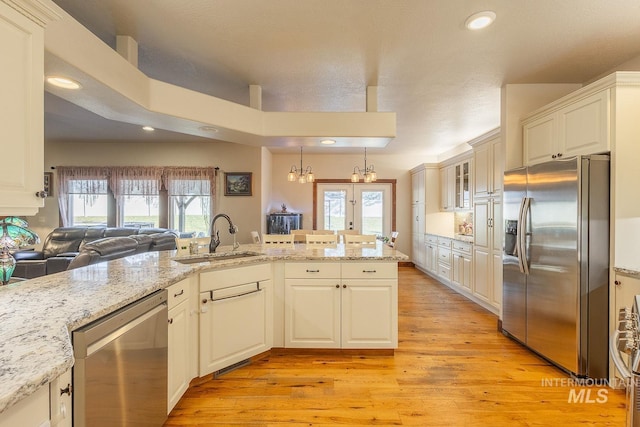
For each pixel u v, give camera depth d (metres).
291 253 2.90
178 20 2.07
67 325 1.12
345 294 2.70
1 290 1.56
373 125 3.17
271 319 2.70
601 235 2.23
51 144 5.62
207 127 2.91
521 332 2.86
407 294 4.81
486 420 1.90
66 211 5.58
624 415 1.94
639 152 2.18
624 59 2.60
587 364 2.27
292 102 3.59
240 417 1.91
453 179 5.43
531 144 2.96
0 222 1.77
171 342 1.87
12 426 0.77
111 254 3.14
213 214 5.65
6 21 1.21
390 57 2.56
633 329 1.19
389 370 2.47
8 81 1.23
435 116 4.16
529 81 3.04
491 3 1.90
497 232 3.68
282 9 1.95
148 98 2.46
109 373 1.29
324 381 2.31
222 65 2.71
